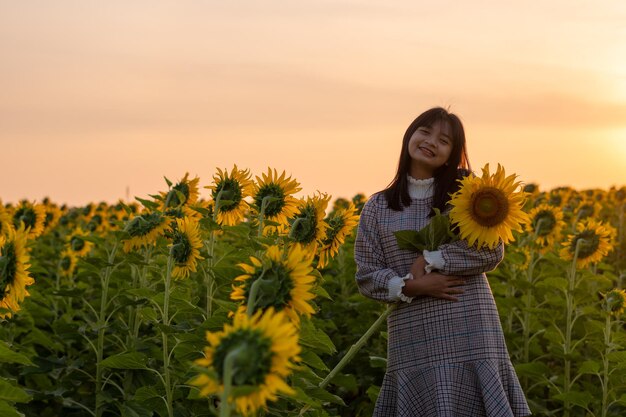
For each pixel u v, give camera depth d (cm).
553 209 659
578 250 597
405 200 438
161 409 429
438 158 429
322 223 422
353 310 661
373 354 593
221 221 488
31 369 486
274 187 457
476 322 415
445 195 432
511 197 397
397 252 432
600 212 1162
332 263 705
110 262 489
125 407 434
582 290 566
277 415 371
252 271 275
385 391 436
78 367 488
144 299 477
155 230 490
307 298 265
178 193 513
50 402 546
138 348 467
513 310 628
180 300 431
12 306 359
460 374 410
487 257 409
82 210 1156
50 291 646
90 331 531
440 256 409
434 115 432
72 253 703
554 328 618
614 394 529
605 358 527
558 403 591
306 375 360
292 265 268
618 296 537
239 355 206
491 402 400
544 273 654
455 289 413
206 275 510
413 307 421
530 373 543
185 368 419
